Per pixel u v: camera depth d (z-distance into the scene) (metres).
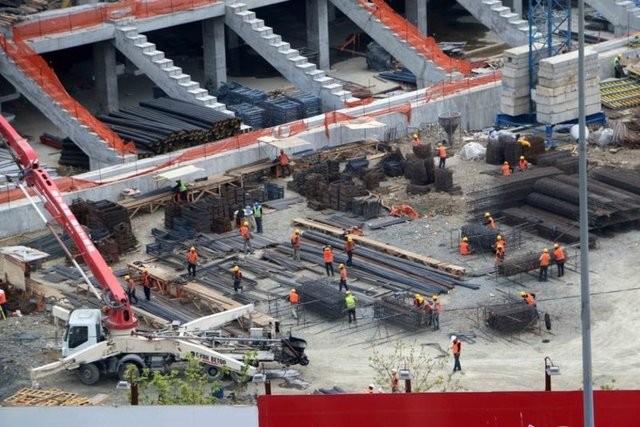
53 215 142.00
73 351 133.75
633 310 146.62
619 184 172.00
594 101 197.25
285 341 134.25
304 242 165.75
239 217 170.50
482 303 149.25
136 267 157.25
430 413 88.31
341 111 196.12
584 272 83.38
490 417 88.12
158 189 178.38
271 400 87.12
